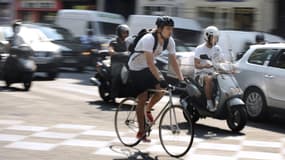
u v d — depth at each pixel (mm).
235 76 17109
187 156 11438
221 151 12031
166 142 11391
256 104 16453
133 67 11453
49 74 26828
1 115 15586
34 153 11258
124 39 18344
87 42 32125
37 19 51406
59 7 49281
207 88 14523
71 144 12180
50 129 13750
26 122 14609
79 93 21359
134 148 12016
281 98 15719
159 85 11359
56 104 18156
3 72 22391
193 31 27766
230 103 14141
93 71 32812
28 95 20234
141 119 11781
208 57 14727
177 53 22531
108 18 34594
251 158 11445
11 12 54031
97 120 15266
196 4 37812
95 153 11430
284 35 34250
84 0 47438
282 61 16000
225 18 36344
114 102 18750
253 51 17000
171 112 11320
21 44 25766
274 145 12805
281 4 34344
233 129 14391
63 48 30094
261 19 34500
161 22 11078
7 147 11727
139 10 41375
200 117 15523
